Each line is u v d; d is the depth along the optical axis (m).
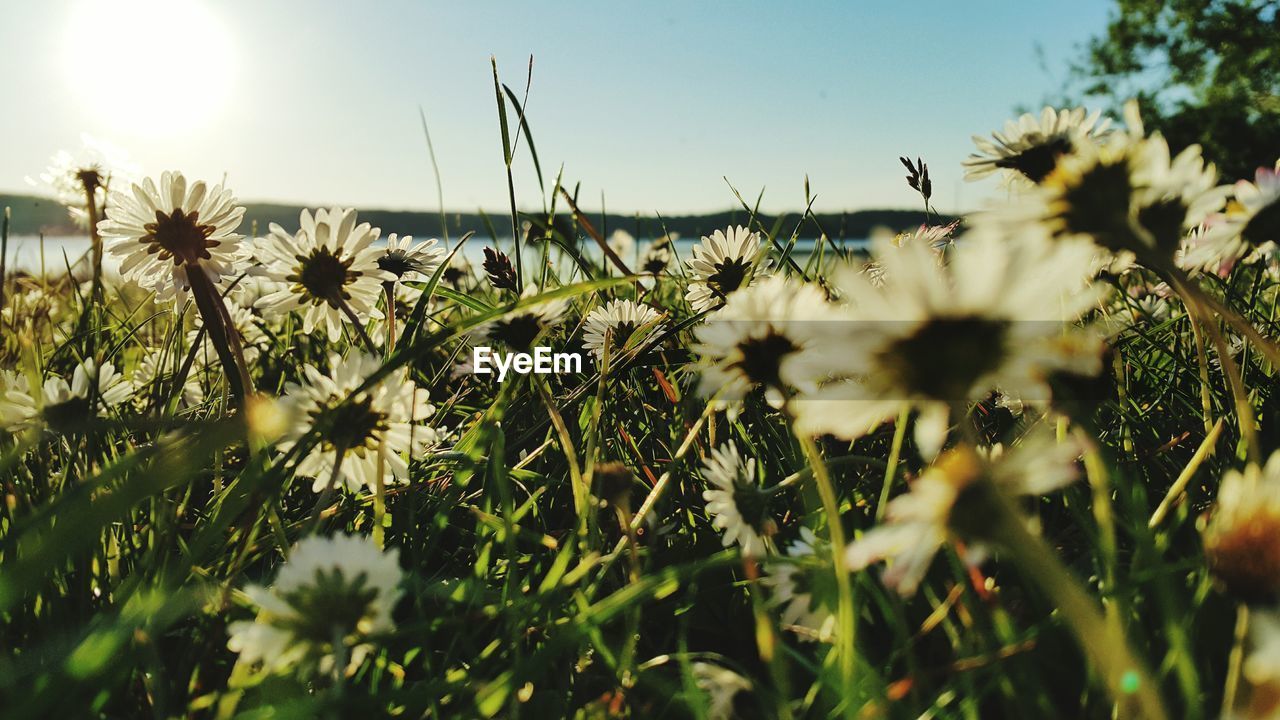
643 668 0.09
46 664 0.09
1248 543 0.06
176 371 0.19
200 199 0.14
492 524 0.12
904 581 0.06
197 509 0.15
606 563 0.10
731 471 0.11
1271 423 0.14
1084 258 0.05
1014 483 0.06
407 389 0.11
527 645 0.10
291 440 0.12
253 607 0.10
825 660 0.09
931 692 0.09
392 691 0.09
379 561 0.08
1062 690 0.09
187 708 0.09
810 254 0.25
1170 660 0.08
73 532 0.07
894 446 0.10
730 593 0.13
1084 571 0.10
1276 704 0.06
